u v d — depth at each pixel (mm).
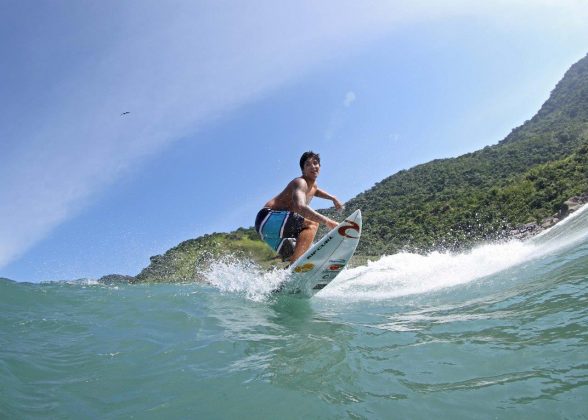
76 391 2787
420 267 6801
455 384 2480
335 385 2625
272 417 2309
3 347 3578
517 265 5660
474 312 3889
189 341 3721
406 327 3699
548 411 2082
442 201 39750
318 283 5621
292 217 5797
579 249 5469
